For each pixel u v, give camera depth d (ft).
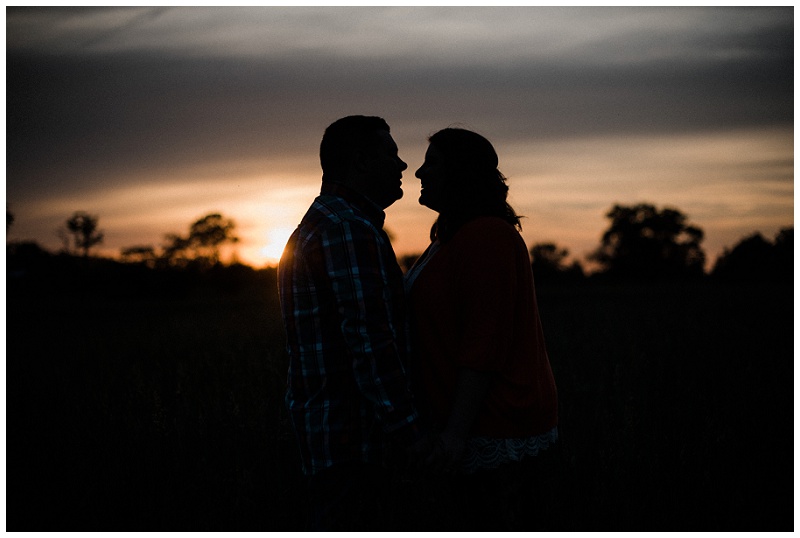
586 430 14.80
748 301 50.72
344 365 8.36
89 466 13.15
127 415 16.60
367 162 8.59
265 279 140.56
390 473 9.06
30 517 11.16
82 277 148.25
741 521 10.68
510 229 8.41
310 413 8.42
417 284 8.73
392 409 7.82
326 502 8.46
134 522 11.14
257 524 11.04
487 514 8.59
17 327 48.14
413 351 8.71
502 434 8.21
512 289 8.18
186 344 31.81
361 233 8.11
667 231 322.75
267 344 29.17
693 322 34.68
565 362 22.76
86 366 25.67
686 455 12.93
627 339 27.91
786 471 12.17
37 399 18.88
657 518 10.75
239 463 13.26
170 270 154.81
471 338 8.02
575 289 108.78
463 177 8.63
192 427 15.46
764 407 16.06
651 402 16.96
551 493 11.07
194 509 11.44
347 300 7.91
